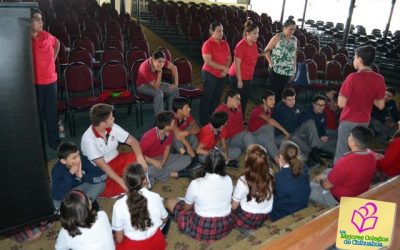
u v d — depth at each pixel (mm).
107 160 3090
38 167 736
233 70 4617
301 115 4309
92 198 2900
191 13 11219
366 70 3166
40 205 759
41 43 3387
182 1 14633
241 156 4188
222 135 3656
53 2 10523
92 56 6141
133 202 2098
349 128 3297
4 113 668
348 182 2719
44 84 3521
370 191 974
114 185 3090
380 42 11133
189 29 8867
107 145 3004
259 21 11117
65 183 2686
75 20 8109
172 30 11352
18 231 746
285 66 4691
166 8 11625
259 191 2543
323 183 2908
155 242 2227
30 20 680
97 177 2975
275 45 4695
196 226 2535
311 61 6574
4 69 657
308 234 838
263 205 2621
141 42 6621
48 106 3660
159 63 4367
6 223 722
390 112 5078
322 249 804
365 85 3139
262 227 2650
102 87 4750
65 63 5590
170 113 3252
